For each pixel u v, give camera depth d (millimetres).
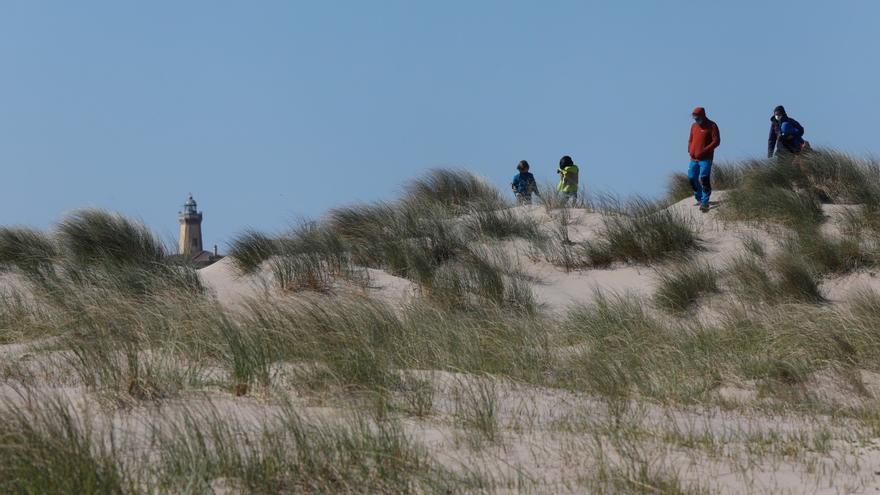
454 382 31422
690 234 62344
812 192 65688
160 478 18812
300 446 20719
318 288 55094
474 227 65875
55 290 47531
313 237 61312
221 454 19984
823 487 21922
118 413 24422
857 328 42031
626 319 47312
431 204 69938
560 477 21500
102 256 56781
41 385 27312
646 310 53594
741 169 74625
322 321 37375
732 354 40219
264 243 59969
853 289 54250
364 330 37469
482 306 52125
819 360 38656
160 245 61375
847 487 21781
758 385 36156
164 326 35344
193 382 27969
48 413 20672
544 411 29078
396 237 63375
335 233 63312
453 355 36594
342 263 57938
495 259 61656
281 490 19297
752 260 57906
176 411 23000
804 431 28547
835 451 25984
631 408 30562
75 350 28594
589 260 62000
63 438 19047
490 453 23125
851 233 60188
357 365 29797
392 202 69500
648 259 61219
